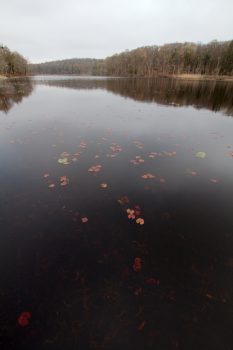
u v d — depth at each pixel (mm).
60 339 1984
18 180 4535
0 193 4078
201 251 2906
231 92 21828
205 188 4359
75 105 13867
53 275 2553
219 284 2488
